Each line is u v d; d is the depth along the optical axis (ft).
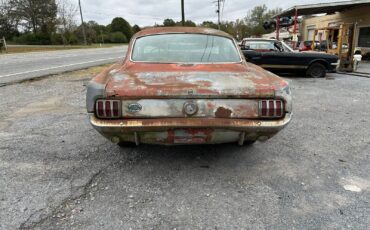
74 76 36.14
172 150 12.33
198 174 10.28
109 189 9.23
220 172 10.44
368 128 15.75
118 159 11.44
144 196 8.86
